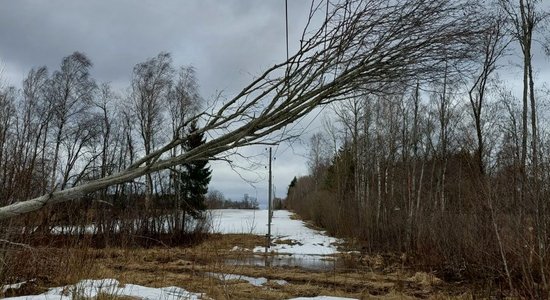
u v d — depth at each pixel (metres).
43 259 8.97
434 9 3.54
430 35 3.56
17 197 7.87
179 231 21.52
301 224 37.41
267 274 13.92
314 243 25.20
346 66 3.71
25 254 8.52
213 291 9.68
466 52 3.58
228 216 42.22
